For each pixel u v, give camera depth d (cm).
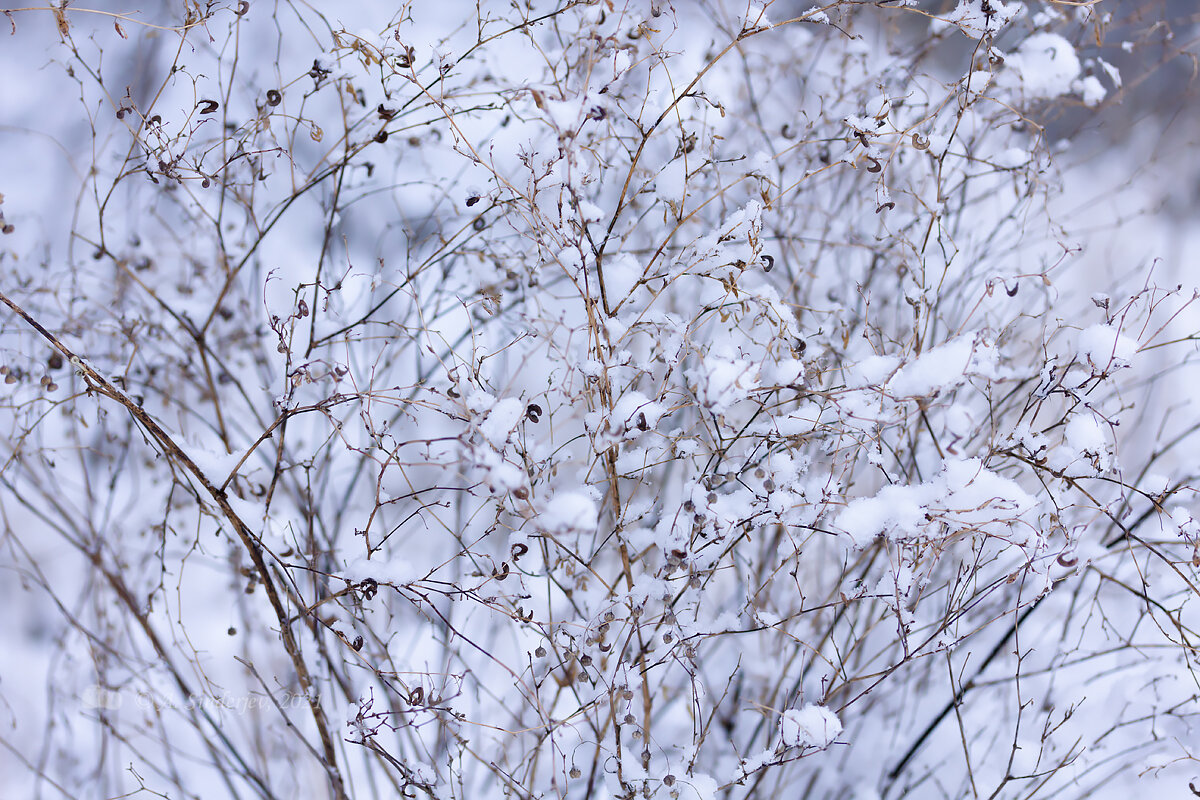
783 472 111
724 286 112
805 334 116
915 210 121
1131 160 191
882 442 117
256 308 131
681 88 120
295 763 130
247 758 130
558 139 108
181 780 132
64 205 167
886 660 128
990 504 109
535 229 113
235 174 121
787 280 126
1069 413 112
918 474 121
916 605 118
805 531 116
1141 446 144
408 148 127
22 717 137
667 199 114
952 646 114
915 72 123
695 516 111
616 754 114
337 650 127
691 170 114
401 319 127
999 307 125
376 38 115
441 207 128
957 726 128
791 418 112
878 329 116
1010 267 127
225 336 128
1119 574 127
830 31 126
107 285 127
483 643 130
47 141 179
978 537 114
